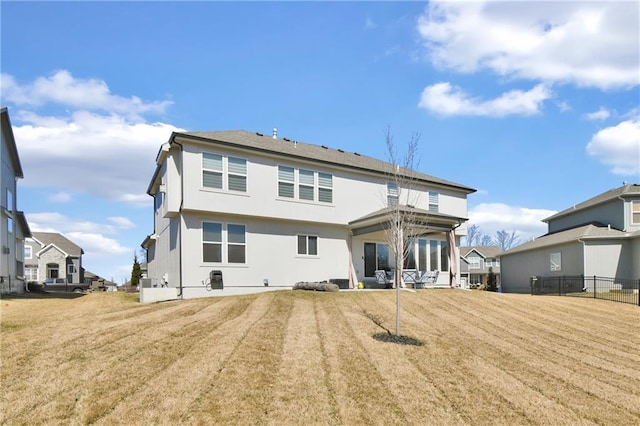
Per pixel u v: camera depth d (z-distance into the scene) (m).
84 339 7.24
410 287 17.72
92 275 55.41
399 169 13.55
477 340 9.04
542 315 13.06
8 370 5.54
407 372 6.50
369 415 4.93
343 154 22.47
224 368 5.99
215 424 4.42
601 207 25.98
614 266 22.92
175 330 8.12
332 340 8.02
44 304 13.45
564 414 5.40
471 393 5.87
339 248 19.02
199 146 15.19
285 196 17.22
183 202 14.71
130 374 5.58
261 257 16.69
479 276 53.28
